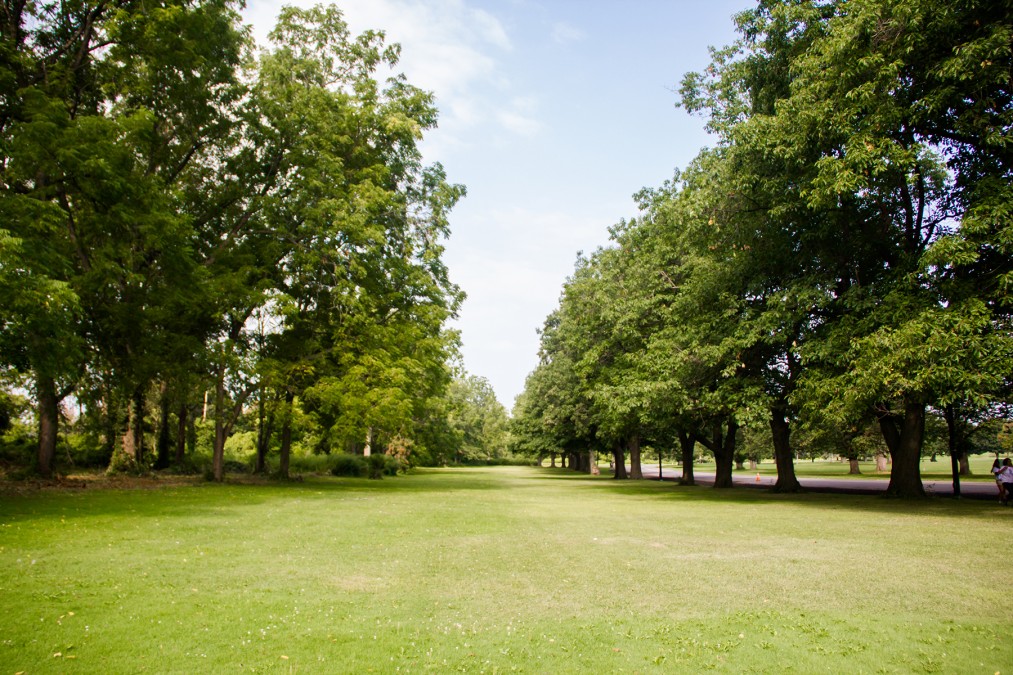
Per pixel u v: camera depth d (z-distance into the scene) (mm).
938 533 11953
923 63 15555
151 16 20562
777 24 19812
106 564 8188
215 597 6730
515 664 4938
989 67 14078
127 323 20750
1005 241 13578
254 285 25938
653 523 13891
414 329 29312
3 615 5836
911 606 6711
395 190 31078
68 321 15117
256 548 9797
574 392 44344
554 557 9461
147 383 24281
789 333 19406
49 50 21438
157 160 24688
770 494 24891
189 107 24141
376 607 6512
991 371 13453
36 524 11328
